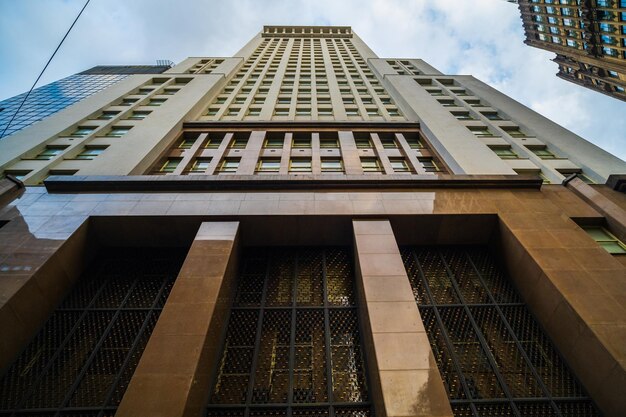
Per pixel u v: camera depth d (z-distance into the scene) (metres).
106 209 11.49
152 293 10.41
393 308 8.27
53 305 9.53
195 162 18.09
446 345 8.90
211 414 7.42
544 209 11.77
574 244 10.12
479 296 10.45
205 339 7.67
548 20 52.88
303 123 21.23
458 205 11.95
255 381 8.11
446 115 21.72
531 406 7.63
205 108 24.81
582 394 7.83
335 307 9.82
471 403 7.63
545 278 9.22
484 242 12.12
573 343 8.20
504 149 19.56
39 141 18.20
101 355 8.56
